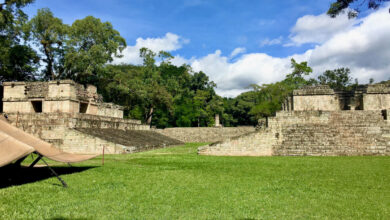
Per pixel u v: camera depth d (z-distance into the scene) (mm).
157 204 6355
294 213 5781
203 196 7098
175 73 57312
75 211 5781
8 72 30344
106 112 31672
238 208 6090
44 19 32562
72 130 20859
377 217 5547
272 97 46156
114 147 19891
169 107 45156
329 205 6367
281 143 18938
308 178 9641
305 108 28391
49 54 34844
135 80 40406
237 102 70188
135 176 9828
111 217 5414
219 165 13094
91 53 31781
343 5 10547
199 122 57750
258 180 9258
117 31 35969
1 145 7730
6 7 26234
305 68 46406
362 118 22422
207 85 61531
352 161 14516
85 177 9508
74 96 26109
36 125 21672
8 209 5867
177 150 24422
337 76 46531
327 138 18922
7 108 26781
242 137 18984
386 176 10062
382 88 27531
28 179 9180
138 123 36531
